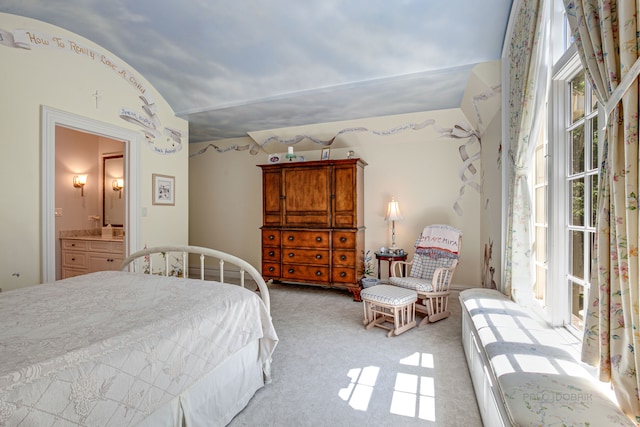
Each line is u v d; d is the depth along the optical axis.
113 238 4.05
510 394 1.06
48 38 2.64
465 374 2.09
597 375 1.14
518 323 1.74
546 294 1.82
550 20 1.68
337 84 3.24
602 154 1.01
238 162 5.39
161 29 2.70
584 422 0.90
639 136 0.84
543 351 1.37
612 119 0.93
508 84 2.54
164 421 1.28
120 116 3.27
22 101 2.49
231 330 1.63
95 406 1.01
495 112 3.00
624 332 0.93
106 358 1.08
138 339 1.20
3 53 2.38
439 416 1.67
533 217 2.16
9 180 2.42
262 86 3.42
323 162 4.14
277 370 2.16
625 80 0.86
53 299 1.60
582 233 1.59
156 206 3.75
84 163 4.56
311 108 3.85
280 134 4.79
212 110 3.90
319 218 4.19
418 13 2.36
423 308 3.27
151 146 3.68
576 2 1.09
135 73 3.42
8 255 2.42
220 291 1.80
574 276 1.67
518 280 2.10
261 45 2.82
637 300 0.85
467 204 4.11
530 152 1.97
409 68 2.92
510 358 1.31
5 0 2.29
